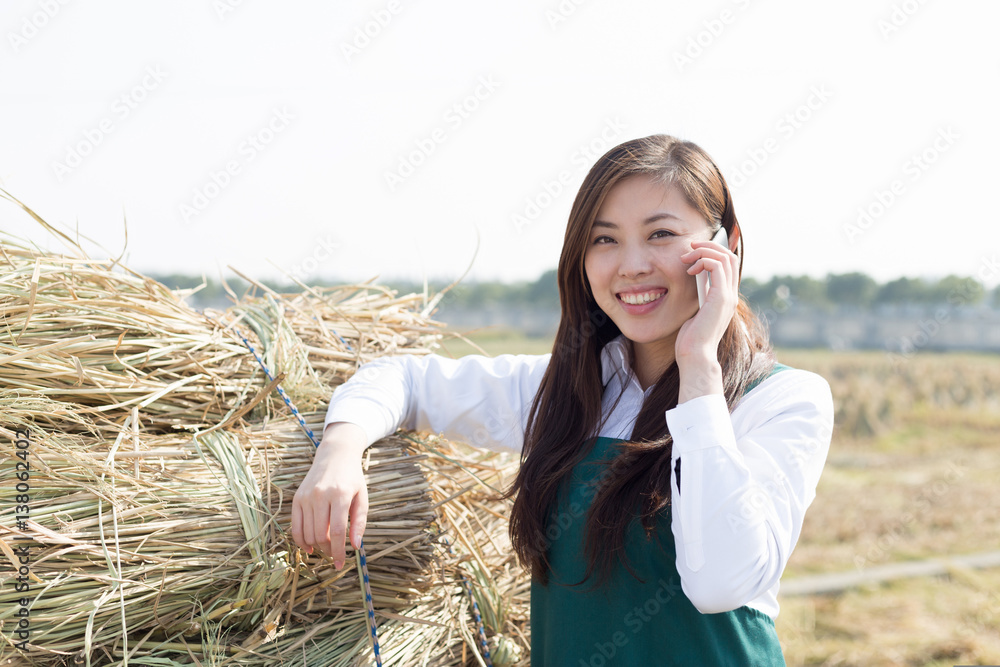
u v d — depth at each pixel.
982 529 5.35
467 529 1.76
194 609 1.30
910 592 4.12
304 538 1.32
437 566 1.61
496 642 1.64
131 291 1.61
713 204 1.38
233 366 1.61
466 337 2.10
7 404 1.31
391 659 1.48
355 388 1.55
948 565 4.48
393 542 1.51
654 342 1.47
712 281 1.28
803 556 4.88
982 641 3.43
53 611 1.18
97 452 1.32
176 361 1.52
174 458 1.38
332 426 1.47
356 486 1.35
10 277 1.44
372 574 1.49
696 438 1.19
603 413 1.46
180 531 1.29
